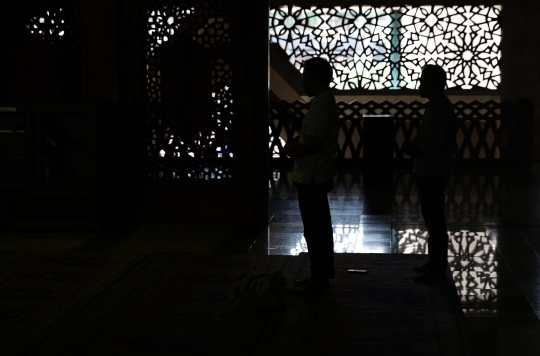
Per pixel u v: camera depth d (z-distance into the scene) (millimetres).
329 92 4219
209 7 6715
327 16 13359
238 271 5043
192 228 6676
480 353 3447
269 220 7082
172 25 6777
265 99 6695
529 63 12766
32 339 3639
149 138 6945
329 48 13203
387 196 8711
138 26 6746
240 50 6648
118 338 3658
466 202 8141
